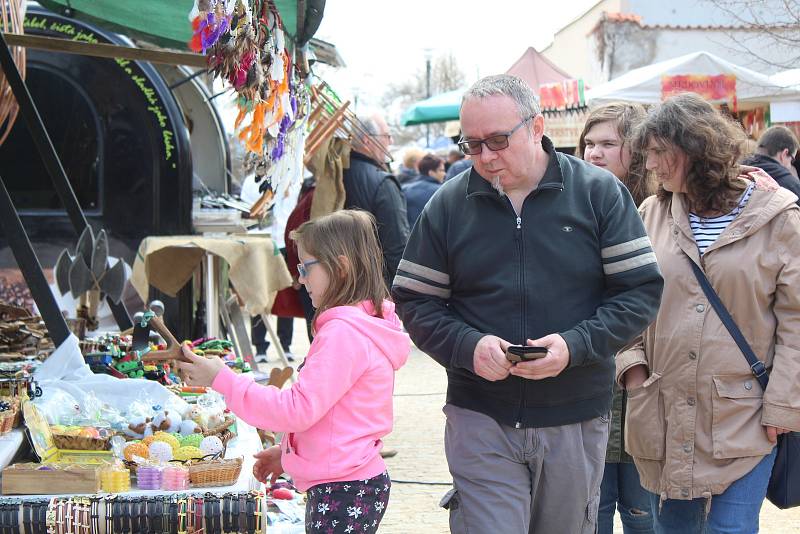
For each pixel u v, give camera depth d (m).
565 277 3.09
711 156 3.30
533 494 3.19
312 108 6.10
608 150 4.04
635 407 3.51
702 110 3.36
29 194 7.88
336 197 6.42
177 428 4.02
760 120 13.72
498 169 3.06
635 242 3.10
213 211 8.12
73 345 4.46
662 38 19.91
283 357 7.21
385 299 3.08
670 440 3.41
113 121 7.85
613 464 3.95
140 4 5.96
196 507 3.20
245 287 6.40
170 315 7.75
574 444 3.11
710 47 19.42
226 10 3.46
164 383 4.98
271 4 4.04
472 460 3.13
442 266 3.24
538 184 3.12
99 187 7.85
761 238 3.32
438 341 3.12
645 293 3.08
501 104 3.02
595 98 11.37
